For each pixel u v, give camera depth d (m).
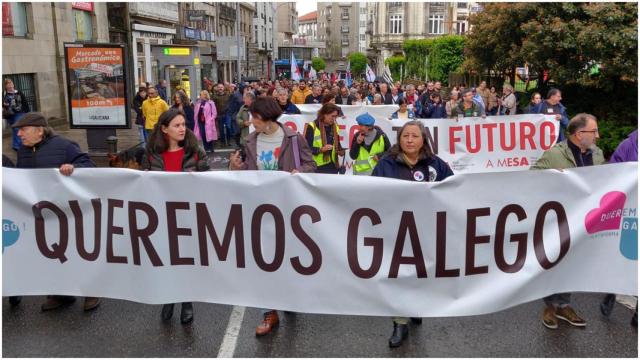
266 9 84.31
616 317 4.82
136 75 30.06
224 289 4.26
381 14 76.81
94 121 12.67
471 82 29.58
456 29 71.62
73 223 4.39
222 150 14.98
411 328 4.59
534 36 14.20
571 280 4.21
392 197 4.00
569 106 14.49
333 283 4.11
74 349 4.23
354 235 4.06
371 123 6.17
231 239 4.20
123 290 4.41
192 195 4.21
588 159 4.71
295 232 4.11
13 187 4.40
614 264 4.20
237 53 31.45
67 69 12.47
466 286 4.09
